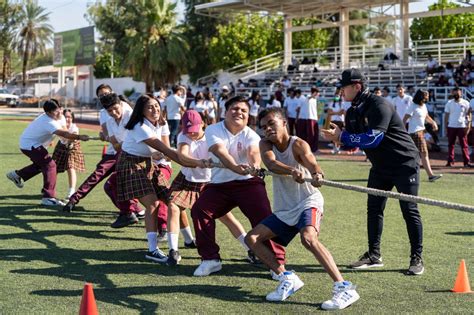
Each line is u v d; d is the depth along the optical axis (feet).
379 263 20.11
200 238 19.38
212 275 19.21
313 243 16.25
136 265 20.36
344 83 19.43
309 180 16.22
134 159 21.47
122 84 174.29
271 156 16.88
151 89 137.08
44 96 183.01
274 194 17.39
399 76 87.30
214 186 19.53
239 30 133.90
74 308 15.98
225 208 19.67
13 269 19.67
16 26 222.28
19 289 17.58
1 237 24.06
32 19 221.05
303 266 20.13
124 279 18.72
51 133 30.55
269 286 18.07
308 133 59.77
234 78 121.49
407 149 19.34
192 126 20.93
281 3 99.60
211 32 151.64
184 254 21.91
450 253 21.65
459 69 76.69
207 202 19.47
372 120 18.97
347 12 104.37
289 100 63.26
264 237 17.17
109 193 25.89
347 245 22.84
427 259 20.90
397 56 97.55
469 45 90.68
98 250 22.25
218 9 108.17
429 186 37.58
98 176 29.50
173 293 17.37
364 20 101.14
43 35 222.28
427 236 24.17
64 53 133.69
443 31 139.85
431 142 59.62
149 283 18.33
